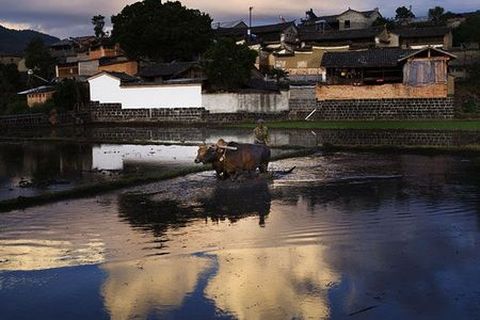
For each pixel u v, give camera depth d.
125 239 12.84
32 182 21.36
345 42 75.88
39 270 10.75
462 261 10.68
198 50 70.25
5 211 16.03
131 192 18.73
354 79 54.62
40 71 84.75
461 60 65.06
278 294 9.27
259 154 20.94
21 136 43.47
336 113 52.03
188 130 46.41
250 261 11.01
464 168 22.66
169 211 15.69
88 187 18.98
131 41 68.19
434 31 74.00
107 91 58.47
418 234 12.68
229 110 54.28
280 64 71.25
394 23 94.00
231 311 8.64
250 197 17.42
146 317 8.52
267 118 54.59
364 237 12.54
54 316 8.62
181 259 11.23
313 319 8.29
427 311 8.49
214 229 13.59
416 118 49.38
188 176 21.83
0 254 11.82
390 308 8.62
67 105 59.56
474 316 8.29
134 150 32.41
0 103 68.31
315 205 16.06
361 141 34.03
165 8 68.75
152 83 56.25
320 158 26.84
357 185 19.22
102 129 49.84
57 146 35.59
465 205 15.65
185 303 8.99
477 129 37.62
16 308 8.96
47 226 14.17
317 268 10.50
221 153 20.73
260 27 87.00
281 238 12.62
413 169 22.70
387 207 15.59
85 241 12.72
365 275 10.06
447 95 48.44
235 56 54.25
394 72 54.16
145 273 10.43
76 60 86.38
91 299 9.25
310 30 88.25
